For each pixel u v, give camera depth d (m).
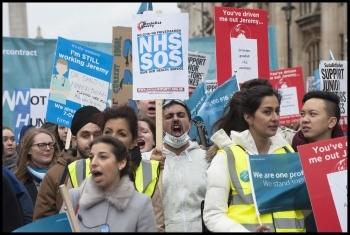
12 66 15.16
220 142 6.05
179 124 7.38
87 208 5.57
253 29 9.49
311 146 5.88
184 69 7.11
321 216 5.80
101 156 5.57
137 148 6.38
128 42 10.00
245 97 6.10
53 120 8.67
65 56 8.75
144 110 9.02
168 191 7.12
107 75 8.94
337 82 10.50
